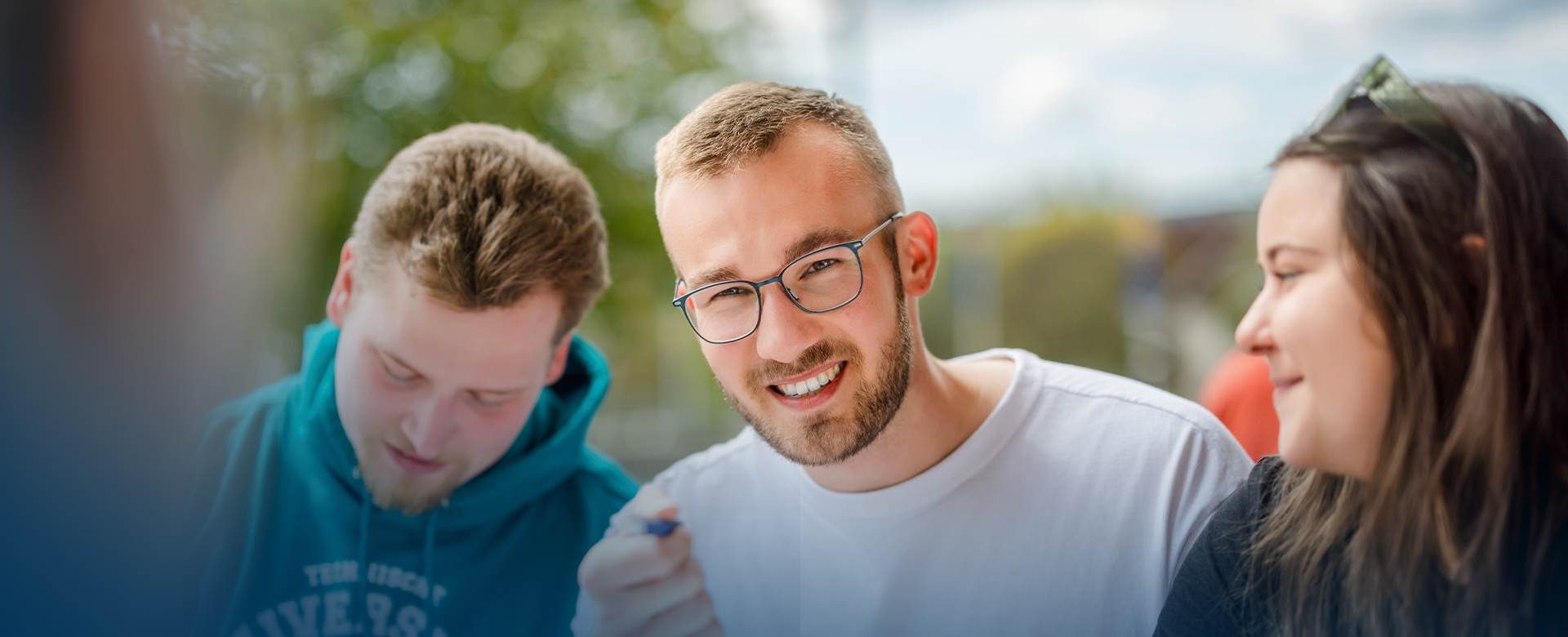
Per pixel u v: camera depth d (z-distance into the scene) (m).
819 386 1.19
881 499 1.25
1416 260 0.85
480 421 1.42
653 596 1.26
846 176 1.16
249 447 1.35
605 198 3.50
